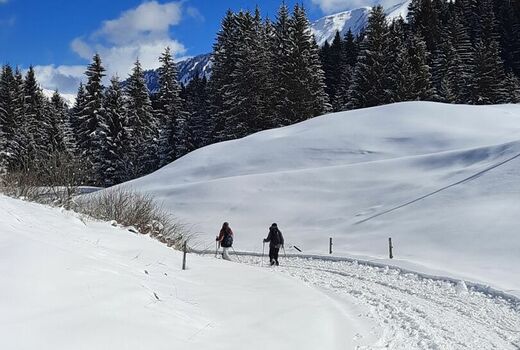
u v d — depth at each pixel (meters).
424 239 18.70
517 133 35.38
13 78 64.50
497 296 10.73
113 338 4.07
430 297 10.67
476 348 6.72
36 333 3.72
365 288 11.75
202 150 46.16
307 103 63.16
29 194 12.83
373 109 46.38
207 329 5.23
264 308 7.04
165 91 75.31
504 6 93.38
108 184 59.88
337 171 31.33
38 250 5.18
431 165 28.86
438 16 92.00
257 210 29.12
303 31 65.94
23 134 49.44
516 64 86.31
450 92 66.25
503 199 20.45
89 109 62.84
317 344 5.66
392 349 6.13
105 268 5.75
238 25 71.06
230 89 65.19
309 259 19.11
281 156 39.50
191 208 31.14
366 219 23.89
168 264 10.01
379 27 68.44
